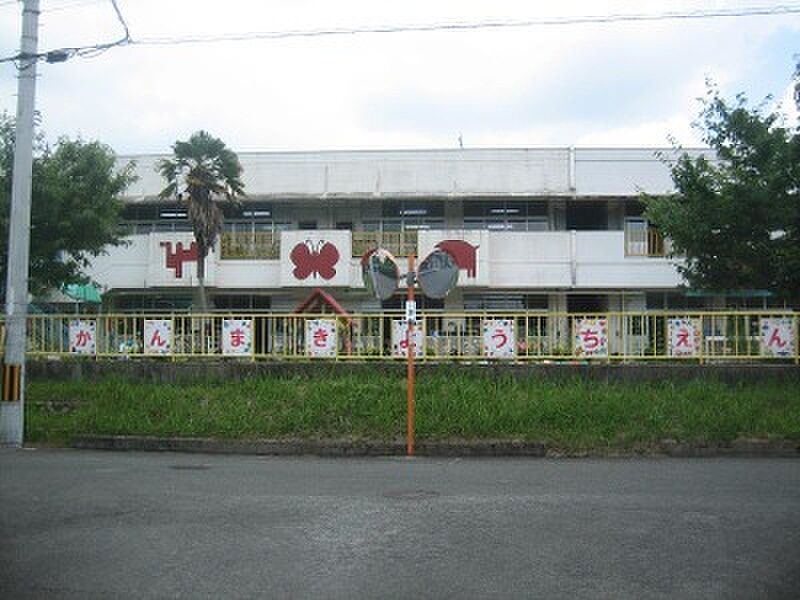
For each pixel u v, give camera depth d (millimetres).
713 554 5828
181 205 28250
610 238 28250
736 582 5191
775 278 14734
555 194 28359
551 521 6863
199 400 13969
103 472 9820
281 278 28422
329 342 15273
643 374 13969
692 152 28156
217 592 5035
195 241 28281
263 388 14094
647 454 11484
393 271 12109
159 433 12695
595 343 14664
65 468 10188
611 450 11562
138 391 14453
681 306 28688
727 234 14977
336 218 30078
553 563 5617
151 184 29672
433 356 14977
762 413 12336
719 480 9039
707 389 13344
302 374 14766
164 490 8469
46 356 16281
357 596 4941
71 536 6430
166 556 5840
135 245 29109
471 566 5555
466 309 28984
